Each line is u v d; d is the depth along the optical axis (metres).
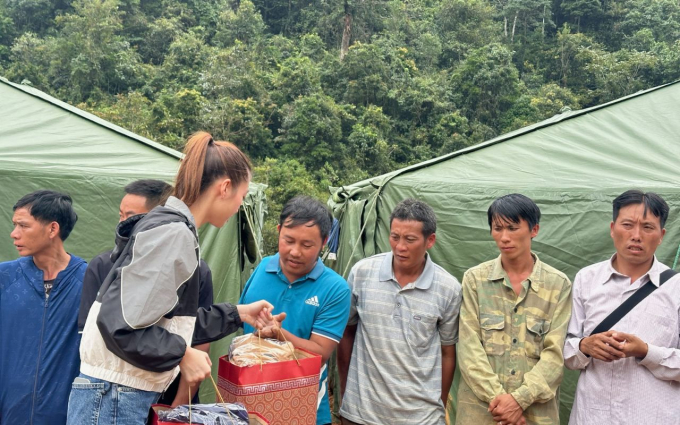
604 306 2.45
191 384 1.64
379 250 4.23
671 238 3.44
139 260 1.55
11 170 3.70
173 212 1.68
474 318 2.60
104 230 3.76
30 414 2.28
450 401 3.76
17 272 2.37
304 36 37.19
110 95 29.80
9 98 4.67
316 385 2.05
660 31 41.44
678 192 3.46
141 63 33.00
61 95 29.53
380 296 2.67
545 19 42.78
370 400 2.60
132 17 36.59
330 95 31.86
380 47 34.66
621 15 42.88
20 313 2.33
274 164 25.33
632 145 4.30
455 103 32.75
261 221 4.65
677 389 2.31
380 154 28.02
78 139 4.29
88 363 1.67
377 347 2.62
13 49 31.62
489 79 32.19
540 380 2.40
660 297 2.37
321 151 26.52
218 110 26.28
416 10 41.97
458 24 40.53
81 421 1.64
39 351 2.31
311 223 2.36
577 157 4.16
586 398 2.44
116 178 3.79
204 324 1.95
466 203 3.89
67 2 37.25
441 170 4.24
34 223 2.30
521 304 2.55
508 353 2.52
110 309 1.52
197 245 1.68
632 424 2.31
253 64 29.62
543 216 3.72
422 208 2.56
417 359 2.59
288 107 28.14
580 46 38.22
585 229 3.63
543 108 32.34
